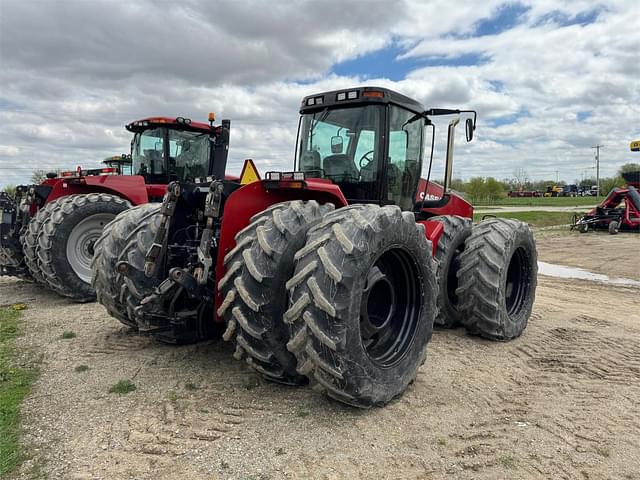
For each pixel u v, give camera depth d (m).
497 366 4.22
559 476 2.59
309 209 3.26
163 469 2.53
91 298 6.57
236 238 3.21
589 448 2.88
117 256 4.07
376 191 4.55
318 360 2.86
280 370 3.23
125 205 6.86
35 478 2.43
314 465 2.59
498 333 4.86
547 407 3.41
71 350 4.37
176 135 8.20
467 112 5.68
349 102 4.55
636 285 8.87
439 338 5.03
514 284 5.43
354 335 2.89
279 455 2.67
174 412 3.14
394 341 3.52
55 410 3.17
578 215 23.91
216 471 2.52
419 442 2.87
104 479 2.43
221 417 3.08
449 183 6.06
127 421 3.02
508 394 3.63
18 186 7.69
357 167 4.60
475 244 4.89
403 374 3.38
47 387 3.54
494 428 3.08
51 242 6.30
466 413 3.28
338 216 3.07
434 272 3.68
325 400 3.33
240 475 2.49
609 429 3.11
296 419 3.07
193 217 3.92
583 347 4.80
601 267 11.16
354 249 2.86
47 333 4.93
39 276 6.89
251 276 3.00
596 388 3.76
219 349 4.34
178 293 3.66
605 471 2.64
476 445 2.87
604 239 16.77
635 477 2.60
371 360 3.08
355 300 2.88
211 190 3.26
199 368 3.90
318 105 4.74
